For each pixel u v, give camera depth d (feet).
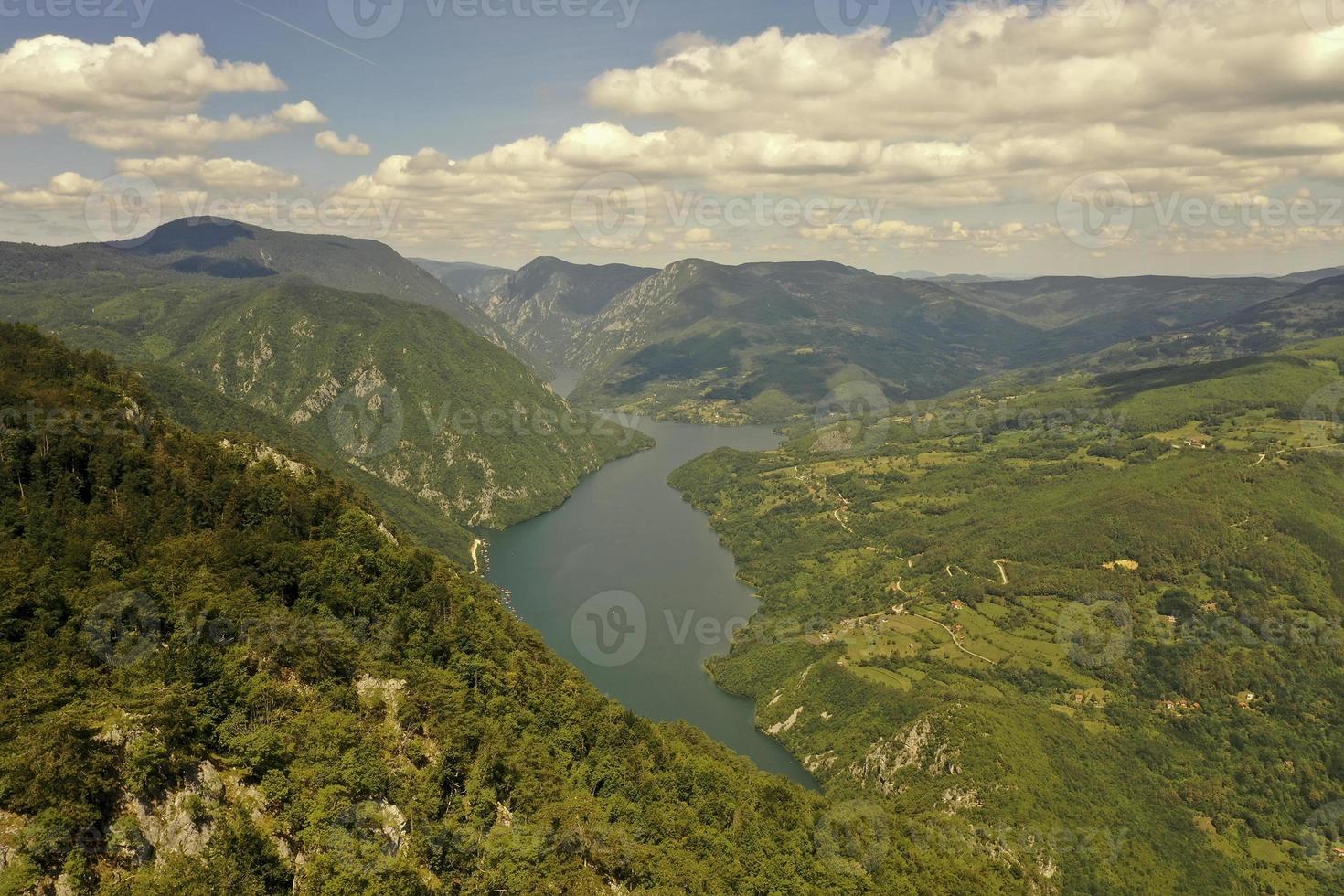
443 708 315.58
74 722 233.76
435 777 286.87
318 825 248.93
